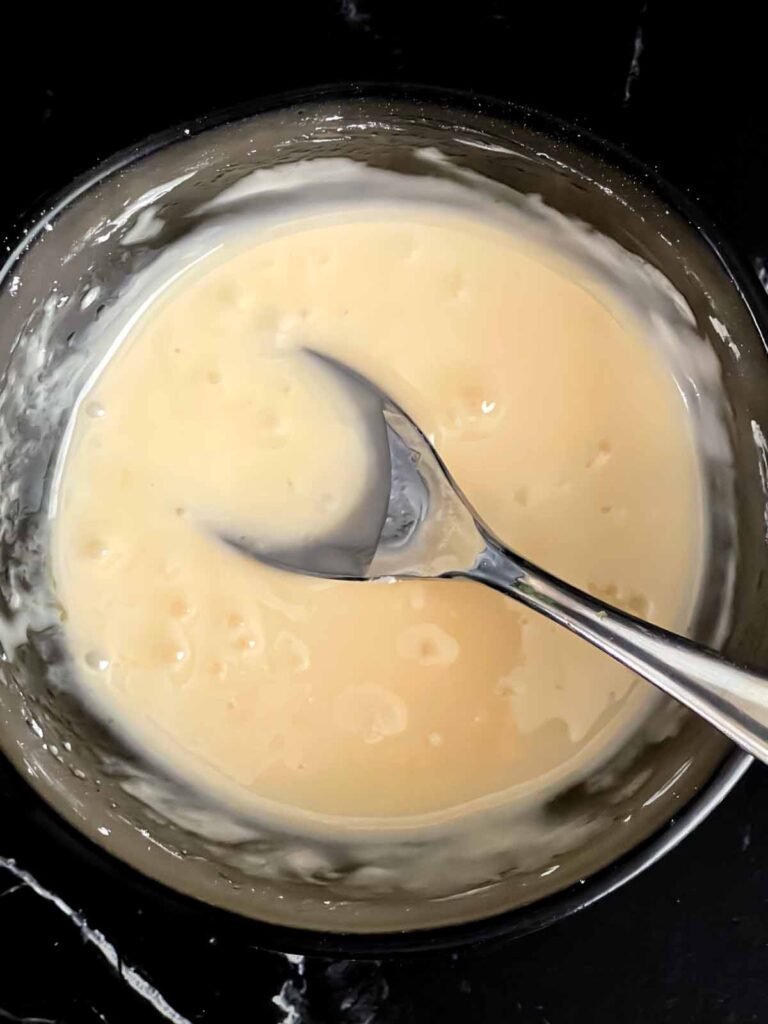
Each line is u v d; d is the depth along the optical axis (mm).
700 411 234
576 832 221
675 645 195
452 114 222
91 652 231
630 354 236
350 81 237
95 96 245
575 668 230
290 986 235
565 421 234
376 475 230
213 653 230
